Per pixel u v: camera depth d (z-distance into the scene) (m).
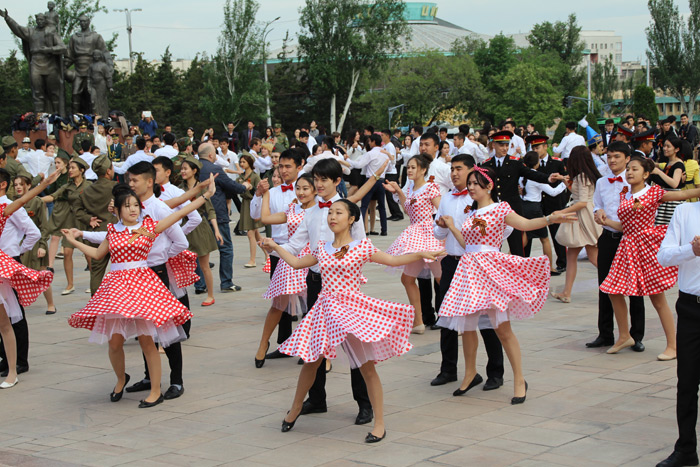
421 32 100.19
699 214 4.88
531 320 9.03
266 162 16.34
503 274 6.17
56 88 24.80
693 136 20.92
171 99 53.03
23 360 7.47
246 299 10.76
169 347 6.59
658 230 7.15
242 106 48.66
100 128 21.42
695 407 4.77
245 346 8.27
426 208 8.34
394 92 59.56
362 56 48.38
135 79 49.56
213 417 6.05
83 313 6.14
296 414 5.65
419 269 8.27
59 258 14.86
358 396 5.80
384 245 15.04
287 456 5.15
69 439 5.64
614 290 7.27
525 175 9.57
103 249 6.44
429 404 6.20
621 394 6.28
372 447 5.27
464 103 62.31
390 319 5.42
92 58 26.30
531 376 6.87
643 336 7.77
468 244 6.35
